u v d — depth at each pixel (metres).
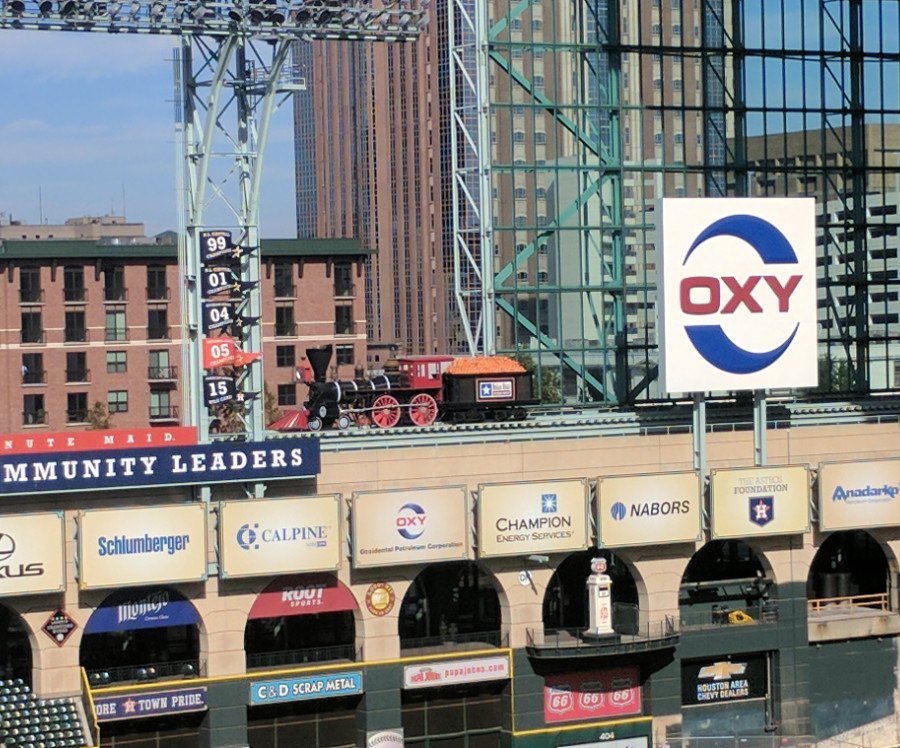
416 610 97.38
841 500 101.62
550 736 95.19
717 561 103.56
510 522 93.75
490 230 112.50
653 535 96.88
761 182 119.44
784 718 100.75
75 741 83.69
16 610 84.94
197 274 91.38
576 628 99.38
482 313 113.06
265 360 172.12
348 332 175.12
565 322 114.31
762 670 101.62
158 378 168.50
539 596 95.50
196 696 88.19
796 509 100.12
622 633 98.44
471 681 93.69
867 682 103.25
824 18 120.19
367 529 91.12
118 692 86.56
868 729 103.19
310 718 92.06
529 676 95.06
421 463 93.81
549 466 96.62
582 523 95.44
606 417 105.12
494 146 113.19
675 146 116.88
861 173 121.88
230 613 89.12
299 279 173.38
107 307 167.12
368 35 94.56
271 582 89.94
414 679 92.50
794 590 101.19
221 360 91.50
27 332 164.62
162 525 86.69
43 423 165.12
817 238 121.38
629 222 115.94
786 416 106.31
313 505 89.69
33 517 84.12
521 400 107.31
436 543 92.56
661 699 97.62
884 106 121.81
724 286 99.75
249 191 93.38
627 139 115.81
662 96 116.50
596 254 115.12
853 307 122.31
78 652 86.88
